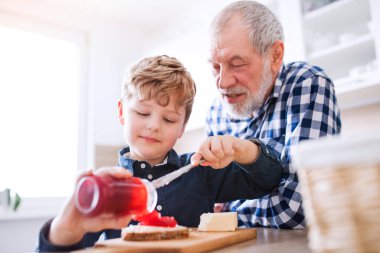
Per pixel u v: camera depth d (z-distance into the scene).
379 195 0.37
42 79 2.76
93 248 0.57
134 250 0.55
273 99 1.25
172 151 1.05
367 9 1.87
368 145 0.37
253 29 1.18
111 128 2.90
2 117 2.54
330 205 0.40
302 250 0.57
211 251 0.60
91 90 2.86
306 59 1.93
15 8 2.59
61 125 2.81
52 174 2.71
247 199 1.05
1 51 2.60
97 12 2.92
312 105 1.11
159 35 3.15
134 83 0.97
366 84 1.66
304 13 1.97
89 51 2.95
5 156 2.51
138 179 0.64
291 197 0.98
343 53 1.89
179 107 1.00
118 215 0.58
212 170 1.04
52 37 2.81
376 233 0.37
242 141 0.85
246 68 1.20
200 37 2.44
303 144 0.43
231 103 1.26
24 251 2.38
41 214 2.46
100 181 0.55
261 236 0.77
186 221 0.96
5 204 2.33
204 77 2.39
